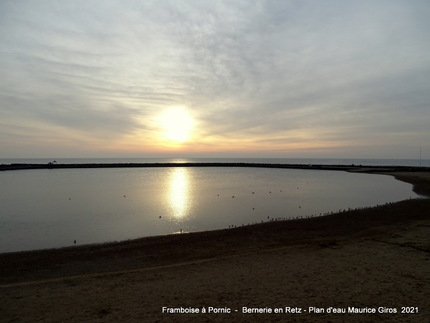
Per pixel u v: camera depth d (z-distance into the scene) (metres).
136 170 88.38
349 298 6.93
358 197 29.28
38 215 21.11
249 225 16.55
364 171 71.31
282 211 22.17
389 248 11.05
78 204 26.05
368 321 5.90
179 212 22.06
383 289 7.38
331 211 21.89
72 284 8.37
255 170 89.75
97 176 62.78
